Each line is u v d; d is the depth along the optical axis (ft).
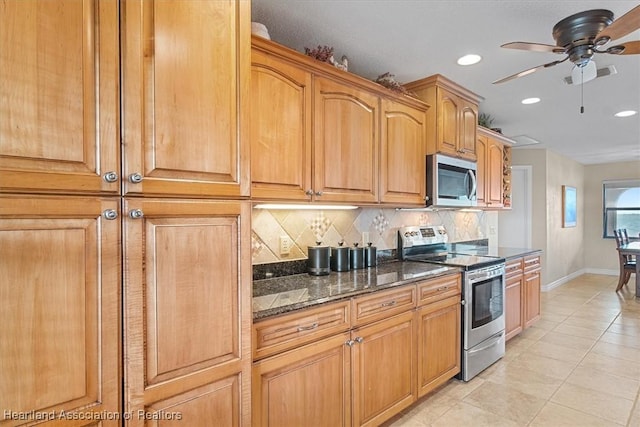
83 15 3.19
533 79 9.46
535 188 19.74
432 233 11.30
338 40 7.47
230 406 4.19
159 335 3.63
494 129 12.93
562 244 21.81
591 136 16.30
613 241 24.35
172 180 3.73
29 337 2.93
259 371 4.89
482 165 12.17
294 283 6.89
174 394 3.75
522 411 7.63
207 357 3.99
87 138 3.20
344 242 8.87
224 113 4.17
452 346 8.57
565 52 6.71
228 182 4.19
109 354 3.33
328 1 6.10
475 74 9.20
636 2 6.09
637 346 11.37
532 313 12.96
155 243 3.60
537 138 16.76
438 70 8.95
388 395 6.87
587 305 16.49
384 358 6.79
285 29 7.01
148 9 3.58
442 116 9.23
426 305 7.79
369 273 8.00
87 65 3.21
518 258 11.87
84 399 3.20
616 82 9.64
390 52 7.98
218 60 4.12
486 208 12.58
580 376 9.27
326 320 5.78
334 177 6.93
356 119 7.37
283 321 5.18
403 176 8.51
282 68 6.08
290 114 6.21
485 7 6.29
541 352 10.87
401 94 8.32
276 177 5.99
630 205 23.70
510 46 6.52
